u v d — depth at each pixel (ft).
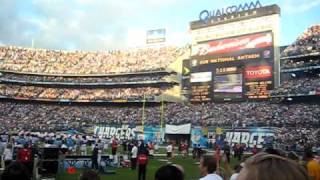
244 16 251.19
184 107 275.80
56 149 86.58
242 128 222.28
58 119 310.04
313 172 34.12
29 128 287.48
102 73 344.49
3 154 78.33
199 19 273.95
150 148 160.97
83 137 181.27
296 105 229.04
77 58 371.97
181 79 310.45
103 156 116.57
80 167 106.32
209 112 254.06
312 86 228.43
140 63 340.80
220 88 258.37
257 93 241.14
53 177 85.97
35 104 337.93
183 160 151.43
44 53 375.04
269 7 241.76
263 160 6.32
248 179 6.16
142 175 87.81
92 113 317.22
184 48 331.98
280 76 256.32
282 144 191.72
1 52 362.33
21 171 16.53
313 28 262.06
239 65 250.37
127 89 333.01
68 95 339.16
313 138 191.83
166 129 249.55
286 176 6.01
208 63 266.16
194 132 229.66
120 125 283.18
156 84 324.19
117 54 366.84
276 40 238.89
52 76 353.72
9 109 323.37
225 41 259.39
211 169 23.70
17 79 343.46
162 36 349.82
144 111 296.30
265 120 222.07
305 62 250.16
